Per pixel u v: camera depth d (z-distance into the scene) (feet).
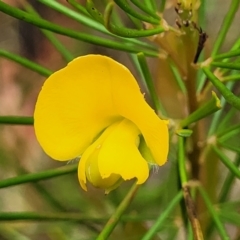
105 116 0.42
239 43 0.46
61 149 0.42
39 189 0.58
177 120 0.45
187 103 0.47
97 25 0.47
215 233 0.59
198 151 0.48
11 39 1.08
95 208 0.65
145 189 0.66
